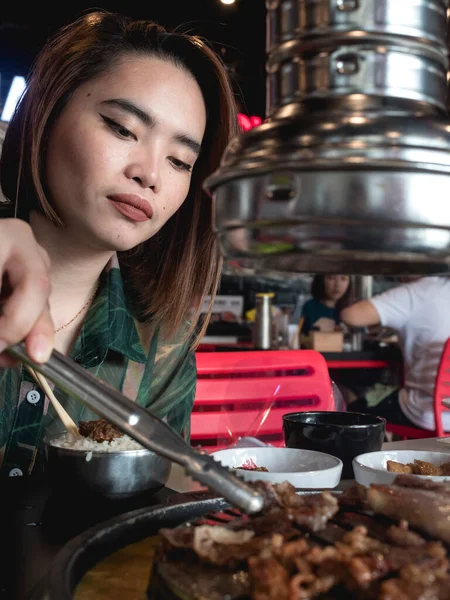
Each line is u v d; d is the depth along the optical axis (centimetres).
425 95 61
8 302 77
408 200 54
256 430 201
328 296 601
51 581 64
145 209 146
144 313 184
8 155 171
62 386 75
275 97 66
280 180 56
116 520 87
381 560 65
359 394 480
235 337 645
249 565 66
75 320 175
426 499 78
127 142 142
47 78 146
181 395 180
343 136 55
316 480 114
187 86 151
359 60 59
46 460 122
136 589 75
